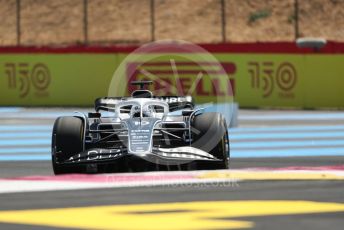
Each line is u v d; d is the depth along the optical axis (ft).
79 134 114.52
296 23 388.57
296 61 305.12
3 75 334.03
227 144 115.55
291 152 171.53
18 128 243.40
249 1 505.66
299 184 96.43
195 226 70.90
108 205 82.69
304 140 199.11
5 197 88.89
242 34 479.41
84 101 326.65
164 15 502.38
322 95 303.07
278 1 504.84
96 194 90.12
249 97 312.29
